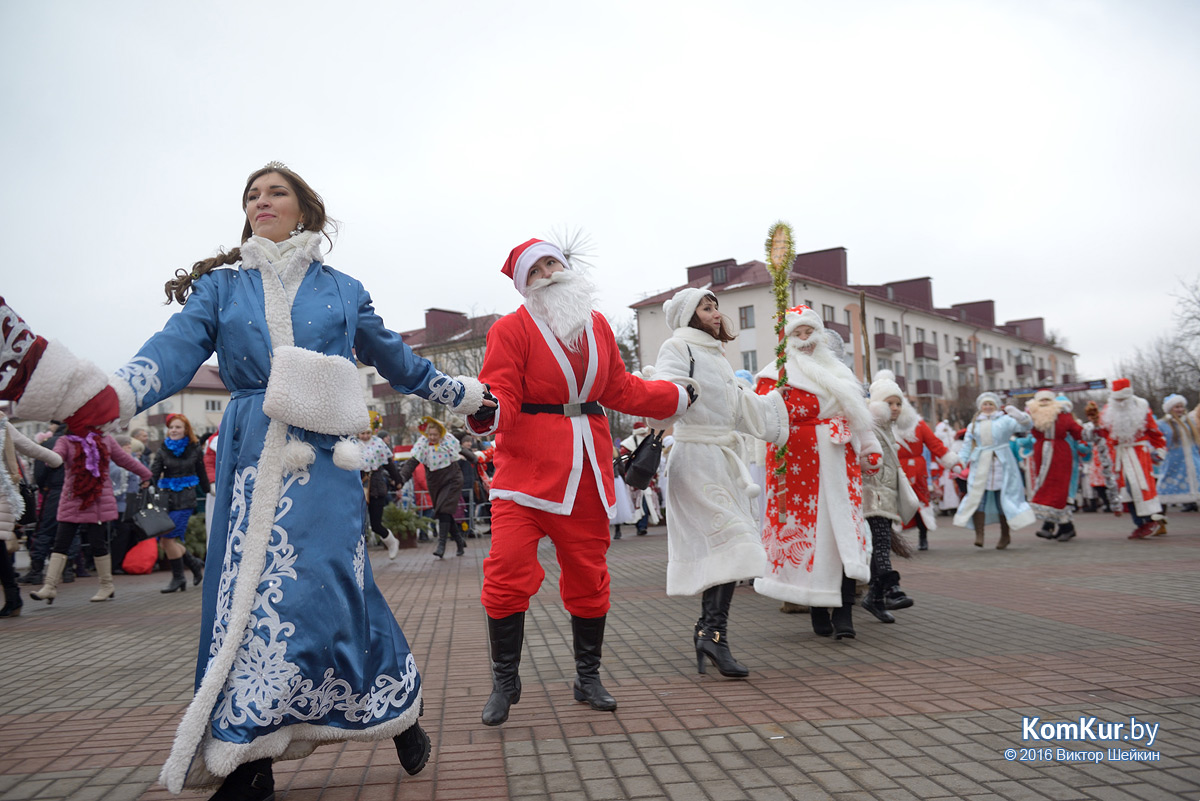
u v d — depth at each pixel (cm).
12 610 802
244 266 287
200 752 245
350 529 275
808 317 581
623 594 809
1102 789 281
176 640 636
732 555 450
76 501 884
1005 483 1105
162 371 253
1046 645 504
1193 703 375
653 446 450
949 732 343
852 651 509
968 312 8031
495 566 380
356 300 301
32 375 222
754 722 365
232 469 271
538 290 391
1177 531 1282
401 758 299
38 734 380
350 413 275
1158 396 5500
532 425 386
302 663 255
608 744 340
